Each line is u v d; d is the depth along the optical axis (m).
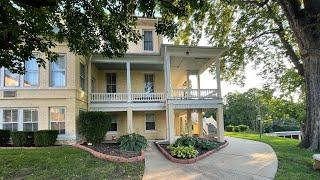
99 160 12.84
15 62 11.54
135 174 10.67
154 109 21.78
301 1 19.45
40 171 10.89
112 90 24.53
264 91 31.22
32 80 18.36
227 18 22.73
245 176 10.37
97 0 10.86
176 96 21.58
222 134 20.91
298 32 17.61
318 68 17.25
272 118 45.16
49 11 10.91
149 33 24.83
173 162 13.19
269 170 11.11
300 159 13.20
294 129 58.91
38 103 18.16
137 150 15.47
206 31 23.19
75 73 18.61
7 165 11.61
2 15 9.55
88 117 18.45
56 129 18.16
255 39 24.23
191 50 21.33
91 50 12.28
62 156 13.38
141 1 10.17
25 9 10.25
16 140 16.89
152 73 25.38
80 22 11.42
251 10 22.30
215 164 12.66
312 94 17.50
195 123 32.78
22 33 10.80
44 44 11.91
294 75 28.38
